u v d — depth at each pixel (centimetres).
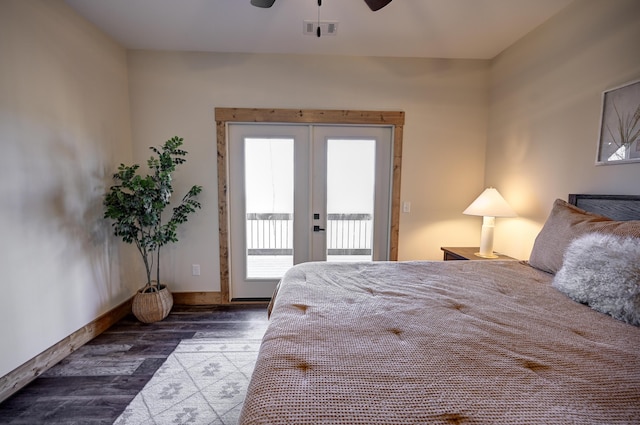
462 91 288
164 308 254
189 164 282
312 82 280
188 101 277
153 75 272
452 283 145
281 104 281
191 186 285
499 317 106
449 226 302
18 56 169
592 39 181
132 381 175
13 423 145
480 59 286
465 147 294
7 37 163
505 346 86
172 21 225
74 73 210
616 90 165
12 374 164
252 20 223
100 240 237
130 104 273
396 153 290
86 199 222
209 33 242
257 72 277
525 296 127
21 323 170
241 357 201
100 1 201
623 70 162
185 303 294
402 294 130
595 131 179
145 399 160
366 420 59
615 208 161
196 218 288
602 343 88
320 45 261
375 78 283
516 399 65
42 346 183
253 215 299
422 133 291
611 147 169
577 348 85
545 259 164
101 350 209
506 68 263
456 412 61
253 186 296
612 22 168
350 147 297
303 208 301
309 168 294
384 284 145
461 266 177
